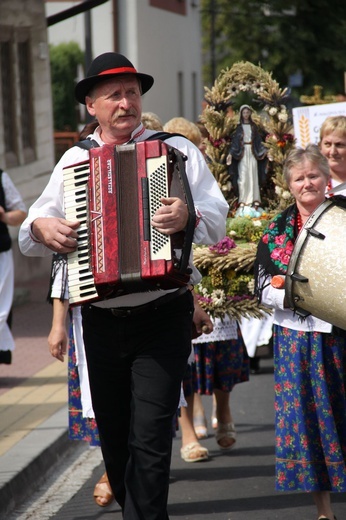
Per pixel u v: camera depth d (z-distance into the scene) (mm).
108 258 7766
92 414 10344
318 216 8797
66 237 7816
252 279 11727
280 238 9648
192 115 57312
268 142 12742
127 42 43062
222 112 13180
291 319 9586
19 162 28688
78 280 7859
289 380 9594
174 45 51281
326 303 8766
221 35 59312
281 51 53125
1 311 15688
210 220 8141
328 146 11383
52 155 31859
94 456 12812
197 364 12406
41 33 30812
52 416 13469
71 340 10688
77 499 11008
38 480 11477
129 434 8156
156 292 8055
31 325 21781
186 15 54656
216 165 12914
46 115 31281
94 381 8422
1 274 15758
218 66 57906
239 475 11727
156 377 8031
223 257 11602
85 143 8359
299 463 9562
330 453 9422
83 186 7863
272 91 12914
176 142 8391
